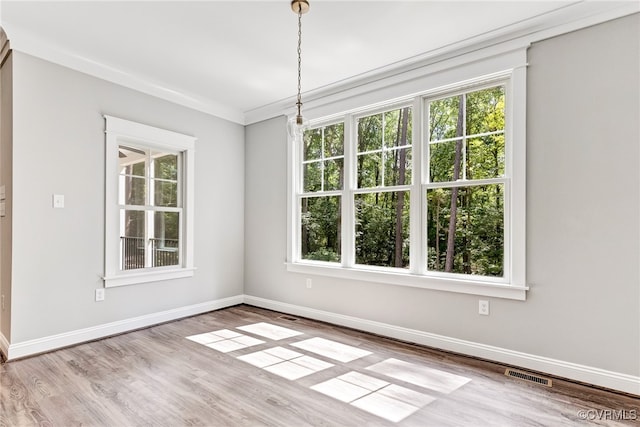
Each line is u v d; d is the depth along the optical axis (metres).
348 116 3.60
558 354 2.41
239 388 2.25
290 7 2.31
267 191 4.34
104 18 2.44
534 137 2.50
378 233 3.43
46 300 2.85
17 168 2.69
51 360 2.67
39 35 2.68
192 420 1.89
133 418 1.91
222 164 4.32
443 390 2.22
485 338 2.71
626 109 2.19
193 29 2.58
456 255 2.95
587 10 2.27
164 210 3.74
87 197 3.10
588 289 2.30
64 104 2.96
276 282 4.22
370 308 3.38
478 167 2.87
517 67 2.56
